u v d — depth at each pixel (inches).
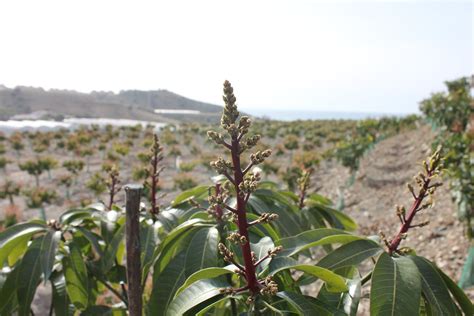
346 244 57.4
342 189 497.0
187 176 606.9
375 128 885.2
